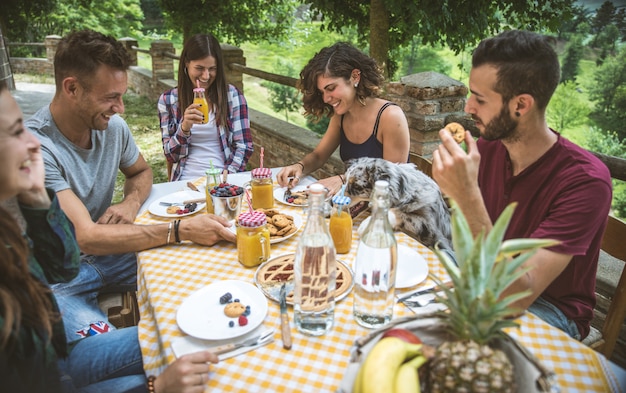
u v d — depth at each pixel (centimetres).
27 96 967
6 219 103
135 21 2170
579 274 153
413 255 157
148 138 666
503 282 89
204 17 806
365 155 246
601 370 109
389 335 93
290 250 166
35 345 104
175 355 115
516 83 131
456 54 551
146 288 146
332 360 112
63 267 136
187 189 225
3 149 106
